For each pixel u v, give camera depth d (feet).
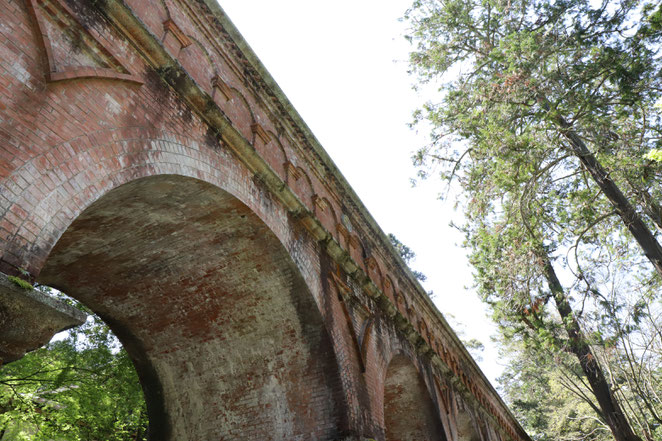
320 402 29.43
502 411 83.10
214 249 28.78
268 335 31.30
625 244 41.98
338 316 32.81
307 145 36.27
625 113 34.76
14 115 14.98
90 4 19.66
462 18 44.37
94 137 17.61
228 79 28.66
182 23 25.64
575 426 92.89
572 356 86.07
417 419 47.98
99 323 45.01
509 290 41.78
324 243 34.65
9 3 15.96
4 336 13.05
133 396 42.27
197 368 32.83
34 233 14.48
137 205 24.13
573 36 35.29
